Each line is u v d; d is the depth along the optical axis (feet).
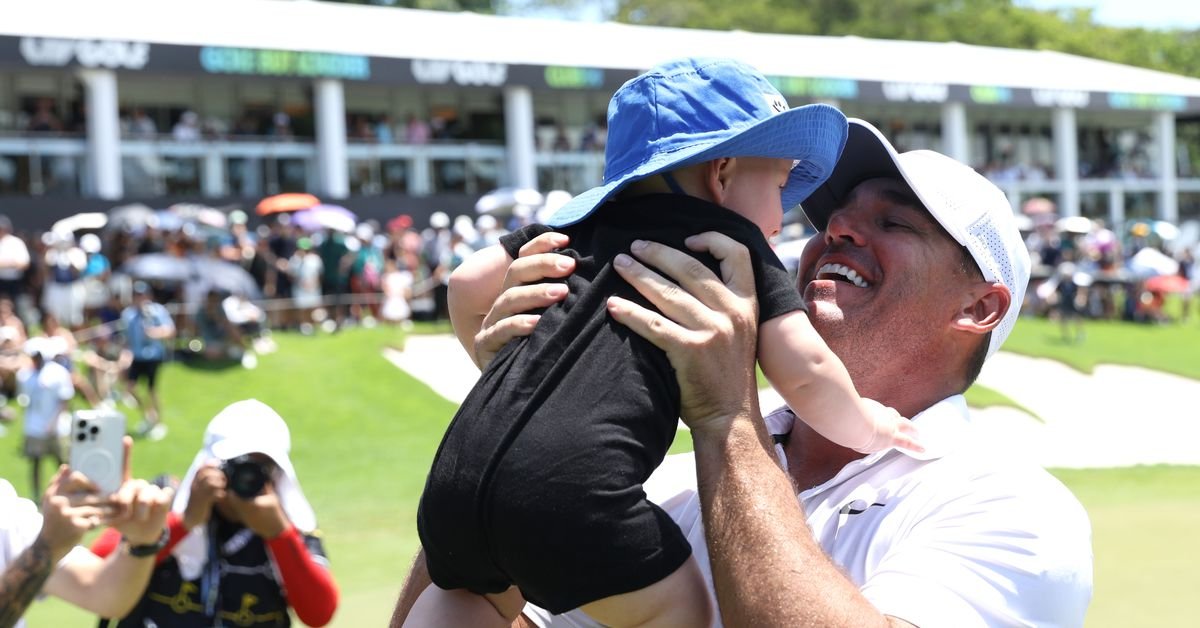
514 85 93.56
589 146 100.94
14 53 73.15
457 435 5.92
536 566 5.60
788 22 209.36
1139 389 65.98
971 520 6.49
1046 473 6.97
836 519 6.94
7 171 75.36
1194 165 188.03
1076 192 128.67
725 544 5.83
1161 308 90.43
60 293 57.93
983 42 213.25
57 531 9.64
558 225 6.52
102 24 78.59
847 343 7.43
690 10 211.61
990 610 6.24
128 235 62.85
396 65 88.07
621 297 6.01
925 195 7.14
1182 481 42.98
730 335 5.96
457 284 6.89
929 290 7.29
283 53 82.94
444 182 94.53
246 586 12.16
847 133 7.10
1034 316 89.20
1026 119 133.69
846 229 7.51
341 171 87.25
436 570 6.24
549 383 5.78
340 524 35.73
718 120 6.25
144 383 52.29
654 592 5.58
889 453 6.98
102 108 76.79
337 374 56.59
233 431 12.35
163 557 11.98
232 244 65.62
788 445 7.84
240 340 56.65
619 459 5.60
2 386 50.57
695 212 6.21
